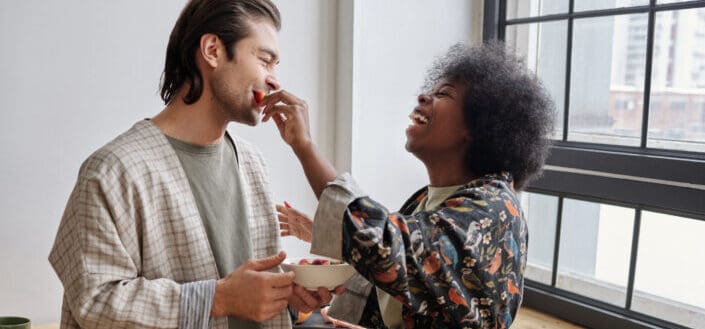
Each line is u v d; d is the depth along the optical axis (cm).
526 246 125
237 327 122
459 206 113
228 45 113
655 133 205
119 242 105
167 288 105
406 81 245
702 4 190
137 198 108
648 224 206
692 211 192
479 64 129
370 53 236
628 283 212
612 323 212
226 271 119
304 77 235
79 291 102
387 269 101
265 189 132
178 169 114
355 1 230
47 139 194
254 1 117
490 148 126
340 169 242
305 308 117
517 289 120
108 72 200
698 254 195
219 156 121
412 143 132
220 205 120
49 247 198
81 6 195
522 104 126
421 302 108
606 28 216
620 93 213
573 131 229
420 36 245
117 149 109
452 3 250
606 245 218
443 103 129
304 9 232
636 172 205
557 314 227
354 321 134
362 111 238
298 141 113
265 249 131
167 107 119
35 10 189
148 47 205
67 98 196
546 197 236
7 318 169
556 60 233
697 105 194
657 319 206
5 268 193
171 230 112
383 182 246
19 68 189
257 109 118
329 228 105
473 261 109
